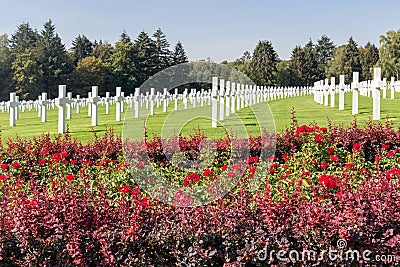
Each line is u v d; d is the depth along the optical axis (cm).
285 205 425
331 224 397
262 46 4853
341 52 7219
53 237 402
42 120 1877
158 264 394
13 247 409
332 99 2091
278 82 6078
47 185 629
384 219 405
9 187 581
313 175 608
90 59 5600
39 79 5394
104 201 449
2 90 5528
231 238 403
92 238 397
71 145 859
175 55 5244
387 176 477
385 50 5934
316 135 756
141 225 406
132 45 5322
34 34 7419
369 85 2298
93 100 1565
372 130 825
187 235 402
